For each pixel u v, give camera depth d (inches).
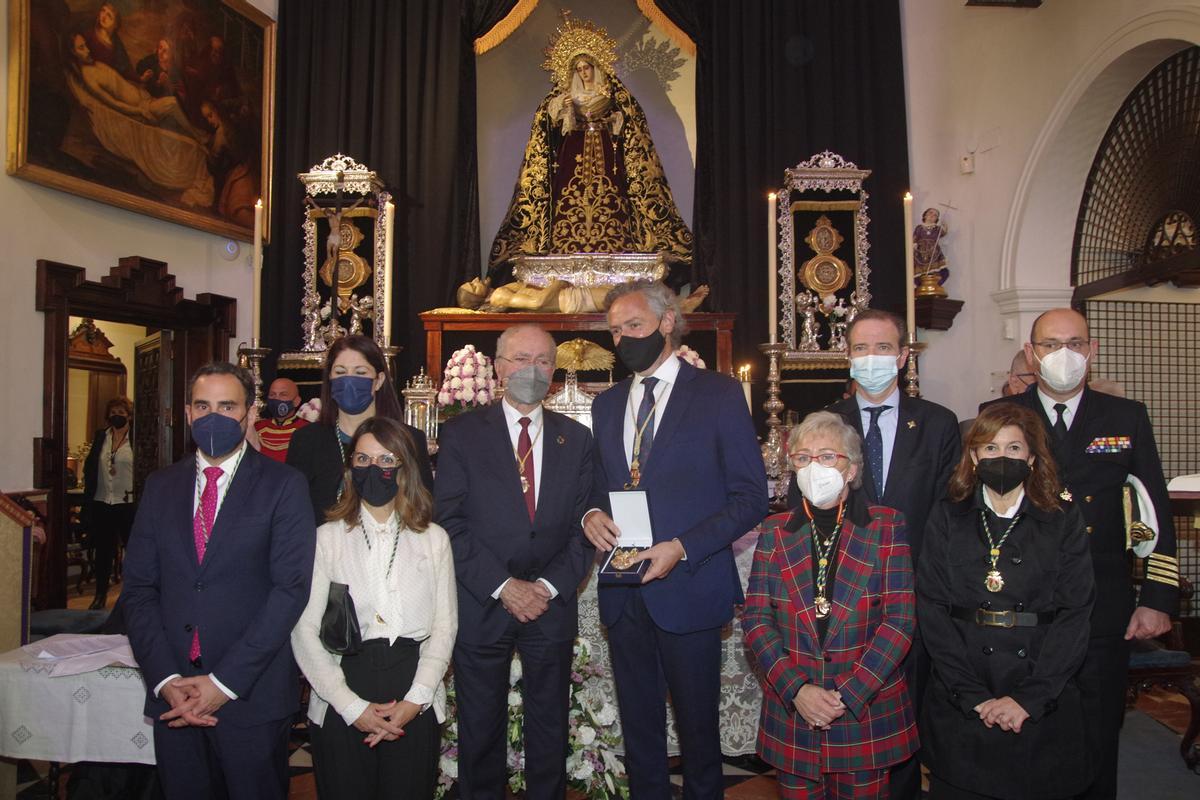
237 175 288.8
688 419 114.6
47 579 221.3
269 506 104.6
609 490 117.7
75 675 120.6
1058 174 242.7
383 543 106.3
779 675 99.8
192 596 102.2
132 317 252.1
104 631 141.5
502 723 114.6
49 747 120.3
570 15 341.1
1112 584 111.2
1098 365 246.2
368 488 105.5
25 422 219.8
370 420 108.5
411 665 103.7
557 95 297.9
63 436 227.8
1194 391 249.8
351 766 101.0
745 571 153.4
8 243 215.6
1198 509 145.2
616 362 266.4
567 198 294.2
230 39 284.8
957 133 284.0
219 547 102.7
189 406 105.8
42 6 218.4
